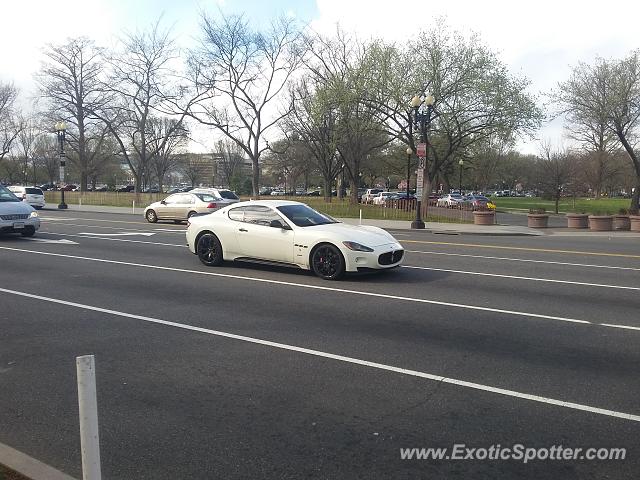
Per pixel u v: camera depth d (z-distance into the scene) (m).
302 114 48.62
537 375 5.09
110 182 94.88
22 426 4.05
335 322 6.93
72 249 14.21
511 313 7.49
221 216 11.34
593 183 68.94
